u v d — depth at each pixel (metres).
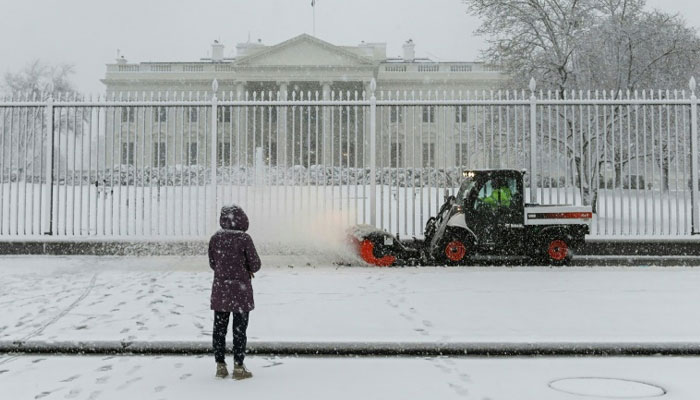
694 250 12.92
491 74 43.59
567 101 13.05
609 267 11.72
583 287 9.44
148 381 5.59
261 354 6.63
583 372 5.88
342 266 11.96
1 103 13.17
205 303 8.44
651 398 5.04
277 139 13.18
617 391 5.25
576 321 7.40
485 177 12.25
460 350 6.59
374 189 12.86
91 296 8.87
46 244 12.96
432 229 12.79
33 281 10.04
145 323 7.36
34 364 6.19
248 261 5.79
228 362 6.29
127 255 13.01
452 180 13.13
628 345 6.57
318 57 47.19
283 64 47.44
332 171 13.14
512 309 8.02
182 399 5.04
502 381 5.57
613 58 20.30
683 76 19.89
